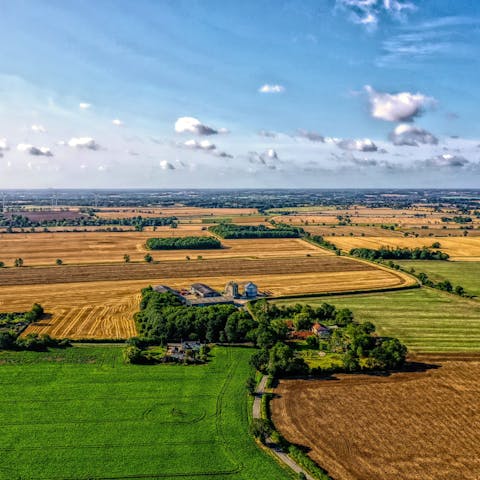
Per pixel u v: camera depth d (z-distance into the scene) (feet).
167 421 277.44
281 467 236.84
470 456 245.04
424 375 342.85
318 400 304.30
